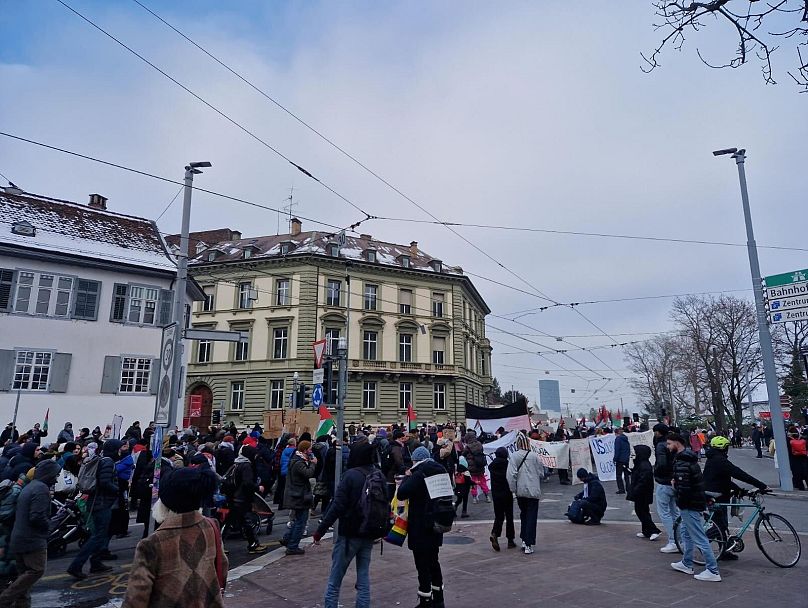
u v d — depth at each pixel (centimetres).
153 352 2614
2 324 2255
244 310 4203
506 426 1981
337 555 568
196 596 317
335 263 4259
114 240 2730
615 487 1825
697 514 716
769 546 786
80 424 2364
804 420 3738
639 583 695
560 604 616
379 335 4319
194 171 1316
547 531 1080
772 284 1672
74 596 705
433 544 604
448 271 4978
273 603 647
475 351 5481
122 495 1069
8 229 2403
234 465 990
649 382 6206
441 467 624
